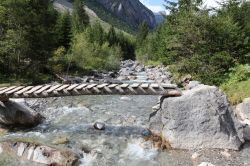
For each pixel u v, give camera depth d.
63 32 52.53
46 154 11.51
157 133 14.14
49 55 34.81
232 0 35.69
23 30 30.12
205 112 13.05
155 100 21.52
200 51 28.73
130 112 18.09
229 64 27.09
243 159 11.63
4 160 11.55
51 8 40.78
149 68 58.41
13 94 14.84
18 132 14.77
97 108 19.08
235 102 18.70
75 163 11.51
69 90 14.59
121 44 112.81
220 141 12.73
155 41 75.44
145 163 11.63
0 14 29.19
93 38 84.25
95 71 48.56
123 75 44.88
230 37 28.95
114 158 12.08
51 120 16.69
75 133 14.57
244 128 14.13
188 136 12.99
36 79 29.95
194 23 28.88
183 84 27.42
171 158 11.98
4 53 29.77
